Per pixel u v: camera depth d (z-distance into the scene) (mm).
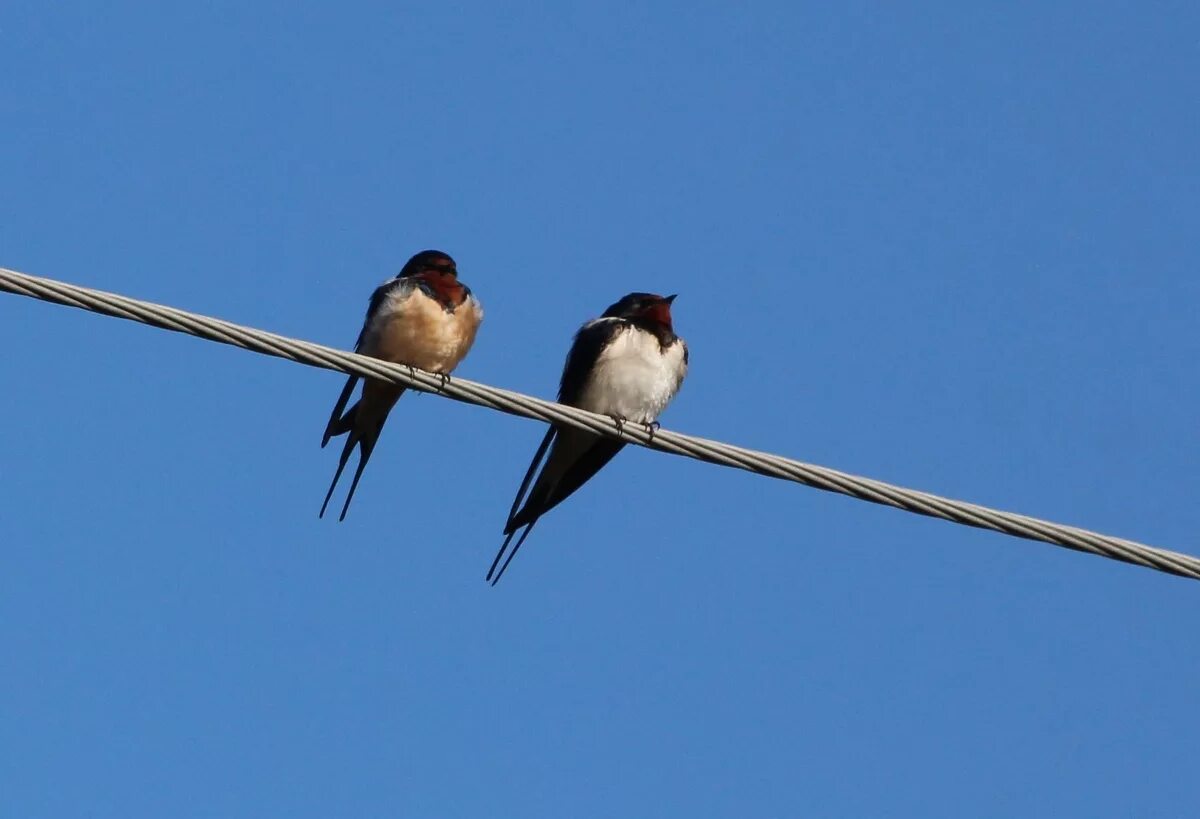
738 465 10734
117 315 9984
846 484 10531
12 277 9719
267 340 10359
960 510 10344
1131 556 10227
